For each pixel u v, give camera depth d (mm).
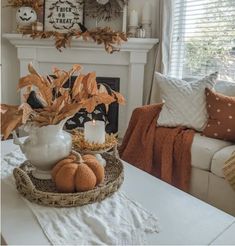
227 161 1887
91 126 1380
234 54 2848
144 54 3496
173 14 3299
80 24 3488
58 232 950
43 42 3512
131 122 2574
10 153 1606
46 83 1172
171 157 2244
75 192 1132
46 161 1218
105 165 1415
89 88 1194
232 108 2238
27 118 1104
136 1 3574
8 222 1005
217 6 2965
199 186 2121
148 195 1248
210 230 1014
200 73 3197
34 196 1109
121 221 1021
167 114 2467
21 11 3418
